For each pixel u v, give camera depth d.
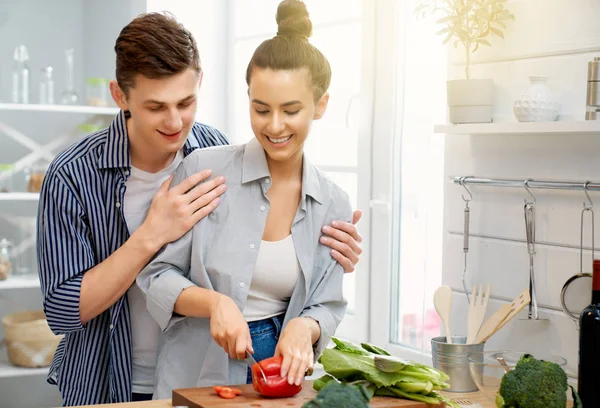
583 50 1.86
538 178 1.97
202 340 1.68
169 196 1.66
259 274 1.68
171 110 1.62
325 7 2.95
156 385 1.70
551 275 1.95
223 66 3.53
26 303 3.32
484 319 2.09
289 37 1.55
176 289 1.61
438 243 2.44
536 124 1.82
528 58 1.99
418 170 2.51
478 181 2.10
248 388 1.55
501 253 2.08
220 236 1.67
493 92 2.07
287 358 1.49
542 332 1.97
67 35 3.52
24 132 3.40
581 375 1.58
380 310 2.63
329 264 1.76
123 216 1.79
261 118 1.56
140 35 1.58
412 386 1.50
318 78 1.57
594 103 1.75
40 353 3.14
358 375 1.55
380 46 2.62
